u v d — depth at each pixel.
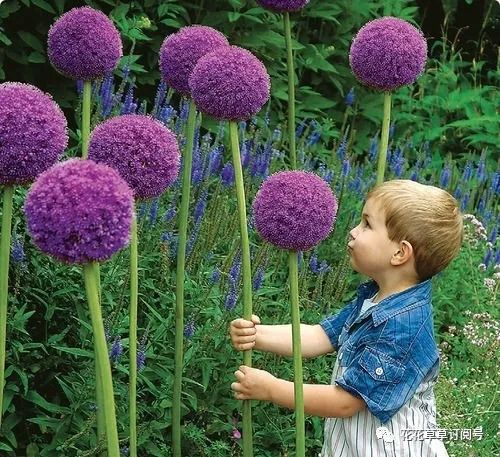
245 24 5.28
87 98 2.82
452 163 4.93
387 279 2.71
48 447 2.83
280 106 5.22
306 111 5.66
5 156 2.01
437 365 2.70
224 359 3.12
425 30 7.17
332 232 4.05
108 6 4.95
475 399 3.40
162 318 3.11
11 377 2.95
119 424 2.94
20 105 2.03
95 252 1.73
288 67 3.48
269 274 3.42
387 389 2.58
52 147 2.06
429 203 2.64
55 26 2.80
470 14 7.14
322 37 5.92
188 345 3.04
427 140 5.88
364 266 2.71
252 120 4.52
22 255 2.79
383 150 3.22
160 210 3.57
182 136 3.62
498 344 3.65
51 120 2.06
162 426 2.95
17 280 2.83
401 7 6.31
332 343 2.91
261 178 3.92
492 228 4.62
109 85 3.64
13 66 4.83
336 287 3.69
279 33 5.54
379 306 2.64
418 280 2.71
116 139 2.17
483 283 4.15
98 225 1.71
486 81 7.24
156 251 3.33
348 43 5.79
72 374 3.00
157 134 2.21
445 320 4.14
